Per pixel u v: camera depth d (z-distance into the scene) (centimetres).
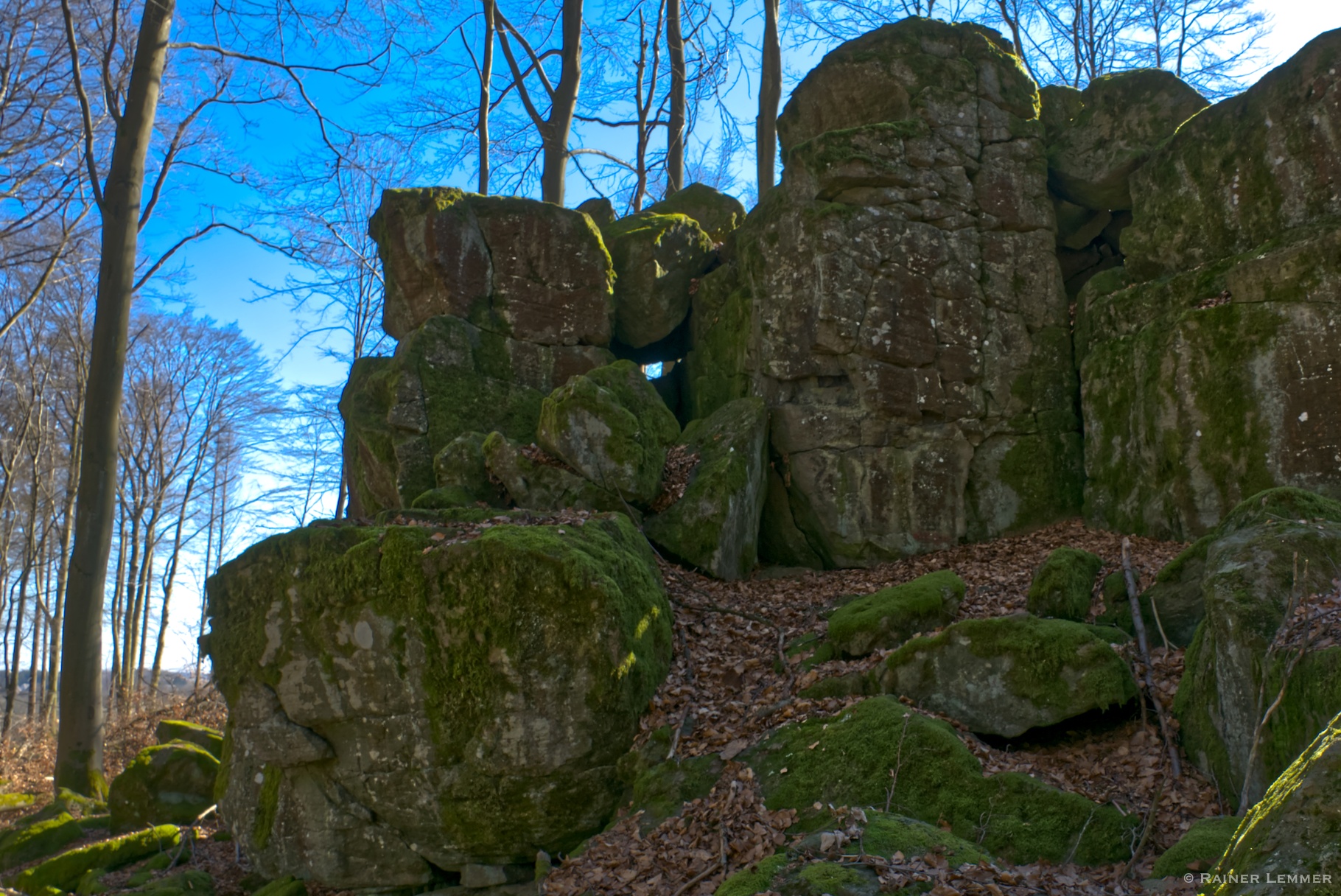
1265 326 1007
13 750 1820
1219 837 479
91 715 1242
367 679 793
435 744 772
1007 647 695
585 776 749
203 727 1291
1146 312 1153
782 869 473
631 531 917
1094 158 1309
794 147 1319
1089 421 1209
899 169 1265
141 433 2775
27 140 1666
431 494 1052
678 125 2206
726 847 572
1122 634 737
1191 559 766
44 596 2784
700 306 1458
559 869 618
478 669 758
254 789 844
